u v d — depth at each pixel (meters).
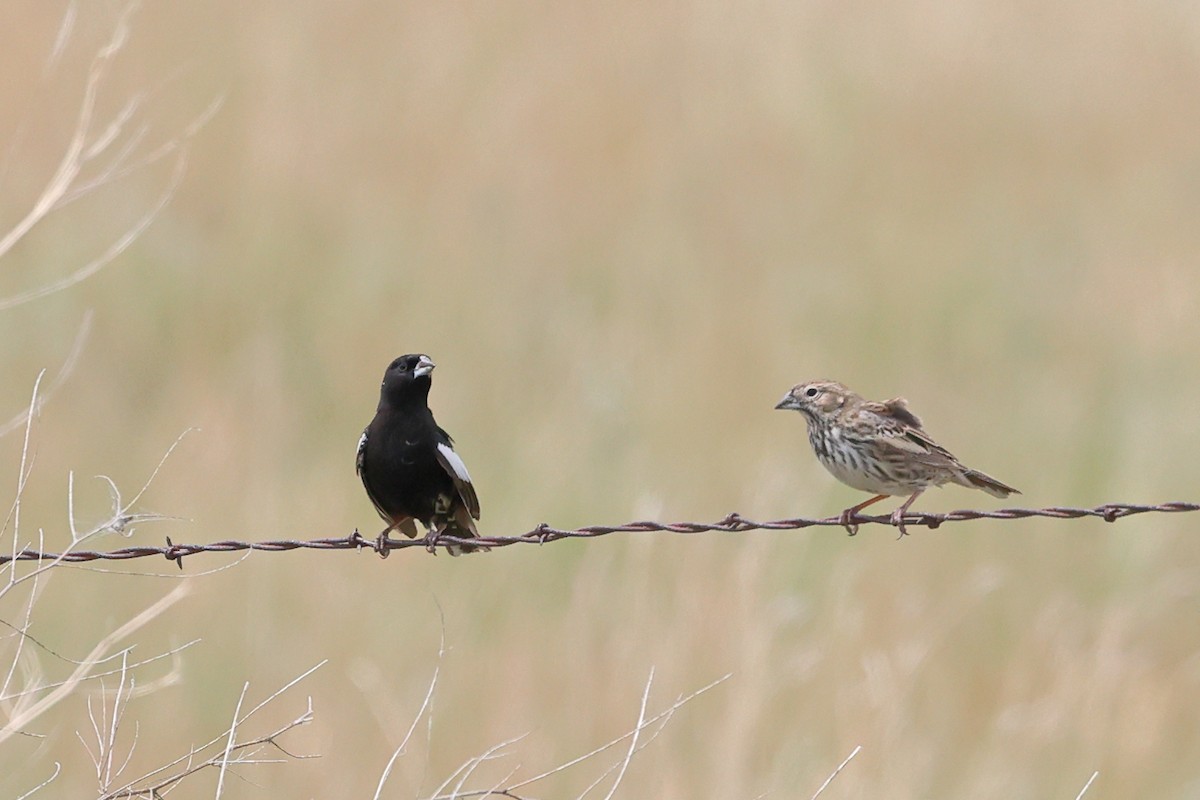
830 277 19.73
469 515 9.49
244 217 18.59
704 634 11.24
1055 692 11.45
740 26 26.02
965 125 24.70
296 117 20.72
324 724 10.66
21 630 6.66
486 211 20.39
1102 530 14.20
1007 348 18.62
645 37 24.66
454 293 18.28
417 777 10.04
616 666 11.09
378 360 16.78
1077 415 16.69
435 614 11.98
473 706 11.06
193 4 21.41
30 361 16.27
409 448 9.27
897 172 23.11
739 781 10.00
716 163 22.64
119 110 18.91
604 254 19.81
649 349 17.17
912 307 18.89
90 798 10.10
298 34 21.88
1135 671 11.78
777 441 15.38
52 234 17.86
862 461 10.38
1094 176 23.89
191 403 15.19
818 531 13.70
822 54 25.64
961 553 13.68
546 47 23.62
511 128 21.83
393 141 21.03
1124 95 25.98
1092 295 20.11
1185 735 11.98
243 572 12.50
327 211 19.50
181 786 10.22
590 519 13.48
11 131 18.16
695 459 14.91
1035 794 10.95
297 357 16.88
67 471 13.74
